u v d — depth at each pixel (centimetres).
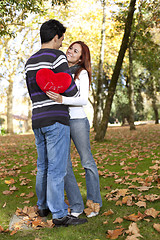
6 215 234
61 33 209
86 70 223
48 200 201
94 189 228
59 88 188
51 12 1201
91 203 224
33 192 305
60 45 213
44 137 206
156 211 208
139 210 222
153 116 3622
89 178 227
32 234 189
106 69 1894
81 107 219
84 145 219
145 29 967
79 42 228
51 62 193
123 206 237
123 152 605
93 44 1579
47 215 228
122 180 327
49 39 203
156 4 732
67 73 193
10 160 592
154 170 362
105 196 270
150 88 2322
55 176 199
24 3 513
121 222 201
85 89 213
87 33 1545
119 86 2377
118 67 823
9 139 1341
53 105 195
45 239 179
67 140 204
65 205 206
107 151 636
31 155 660
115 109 2883
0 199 282
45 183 218
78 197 220
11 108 2062
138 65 2025
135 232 177
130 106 1473
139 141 825
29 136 1567
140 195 256
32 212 232
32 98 203
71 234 185
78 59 227
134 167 398
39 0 562
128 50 1466
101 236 180
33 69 197
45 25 203
